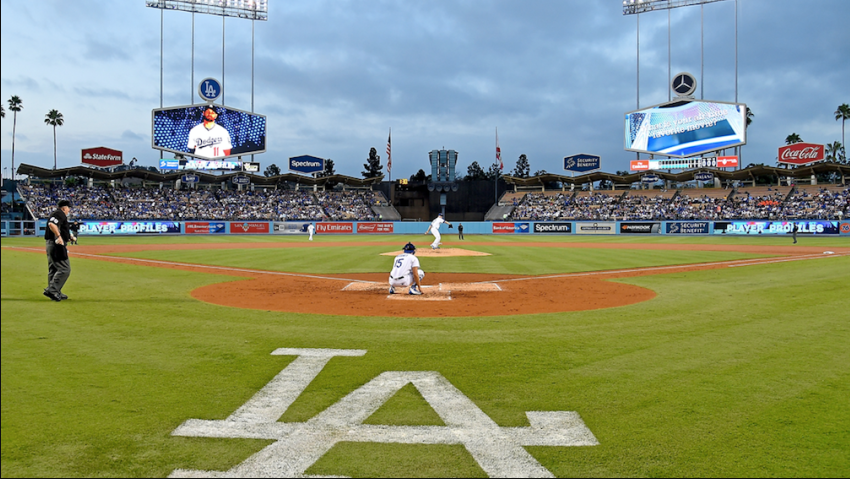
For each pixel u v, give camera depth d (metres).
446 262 24.14
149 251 32.38
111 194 66.81
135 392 5.67
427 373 6.46
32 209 59.50
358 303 12.09
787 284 14.83
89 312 10.23
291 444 4.48
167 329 8.85
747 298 12.51
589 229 65.25
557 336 8.54
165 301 11.90
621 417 5.07
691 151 64.75
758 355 7.30
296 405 5.38
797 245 38.84
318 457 4.24
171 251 32.38
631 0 65.25
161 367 6.59
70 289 13.30
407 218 81.94
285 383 6.05
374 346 7.82
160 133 64.38
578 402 5.46
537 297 13.12
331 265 22.69
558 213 71.25
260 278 17.44
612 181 76.38
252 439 4.56
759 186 66.50
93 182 71.62
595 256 27.83
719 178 70.25
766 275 17.53
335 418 5.05
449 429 4.80
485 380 6.20
